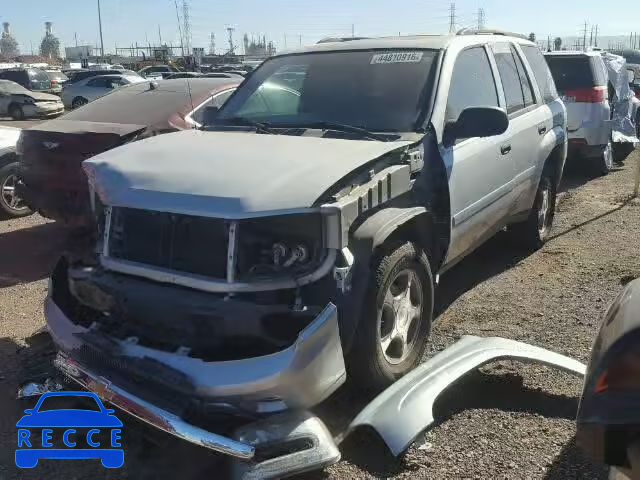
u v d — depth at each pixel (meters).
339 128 4.20
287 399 2.95
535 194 6.07
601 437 2.12
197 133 4.32
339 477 3.07
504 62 5.58
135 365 3.03
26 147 6.39
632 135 12.18
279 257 3.08
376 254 3.45
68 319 3.45
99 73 27.44
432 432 3.39
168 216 3.23
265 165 3.36
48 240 7.31
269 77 4.96
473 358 3.68
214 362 2.90
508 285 5.57
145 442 3.43
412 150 3.88
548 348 4.30
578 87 9.85
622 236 6.99
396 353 3.78
